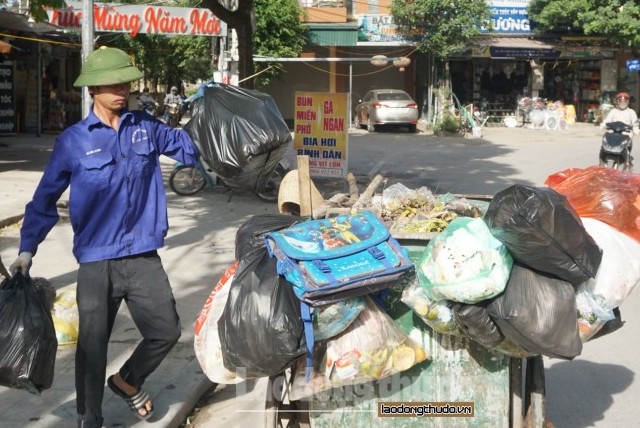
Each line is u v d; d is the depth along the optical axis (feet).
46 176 13.16
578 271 11.12
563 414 16.49
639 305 24.79
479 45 100.58
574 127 102.94
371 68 107.96
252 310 11.07
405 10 96.37
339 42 100.42
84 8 35.17
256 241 12.32
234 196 43.52
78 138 13.08
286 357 11.01
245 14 48.21
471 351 12.28
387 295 12.27
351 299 11.20
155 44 97.25
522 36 106.22
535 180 52.37
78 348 13.42
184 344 19.72
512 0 105.19
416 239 12.15
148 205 13.53
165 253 30.14
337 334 11.46
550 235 10.91
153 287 13.53
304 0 102.99
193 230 34.53
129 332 20.22
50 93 82.33
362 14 106.22
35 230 13.26
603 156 47.78
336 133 40.37
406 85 108.99
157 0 72.64
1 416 15.11
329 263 11.09
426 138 88.22
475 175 55.06
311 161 40.98
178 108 88.22
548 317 11.07
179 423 15.74
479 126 96.32
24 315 12.69
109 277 13.33
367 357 11.46
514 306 11.05
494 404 12.41
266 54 89.45
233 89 14.51
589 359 19.99
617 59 105.91
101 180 13.01
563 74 111.65
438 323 11.71
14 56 76.95
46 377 12.98
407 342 11.90
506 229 10.98
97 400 13.50
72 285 24.64
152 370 14.25
